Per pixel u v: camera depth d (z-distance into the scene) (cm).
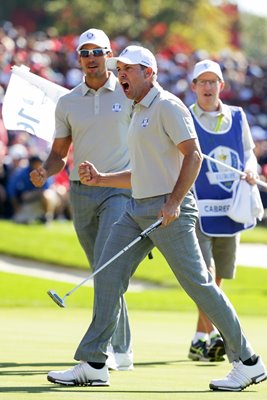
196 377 1111
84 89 1216
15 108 1295
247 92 4969
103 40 1199
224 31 8244
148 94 998
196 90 1340
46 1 7488
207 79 1328
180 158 1005
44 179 1225
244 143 1352
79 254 2825
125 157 1222
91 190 1216
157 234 998
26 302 2050
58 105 1226
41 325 1662
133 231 1023
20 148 3400
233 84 4991
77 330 1586
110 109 1209
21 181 3256
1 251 2798
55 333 1536
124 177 1080
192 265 997
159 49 7056
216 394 966
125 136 1221
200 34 7688
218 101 1342
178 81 4678
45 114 1299
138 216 1012
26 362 1195
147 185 1006
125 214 1030
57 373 1018
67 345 1377
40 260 2747
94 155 1218
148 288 2511
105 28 7300
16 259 2761
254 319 1848
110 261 1008
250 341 1462
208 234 1327
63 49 4609
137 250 1023
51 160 1239
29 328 1609
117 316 1027
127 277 1027
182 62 5100
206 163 1334
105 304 1020
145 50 1004
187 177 979
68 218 3409
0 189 3325
